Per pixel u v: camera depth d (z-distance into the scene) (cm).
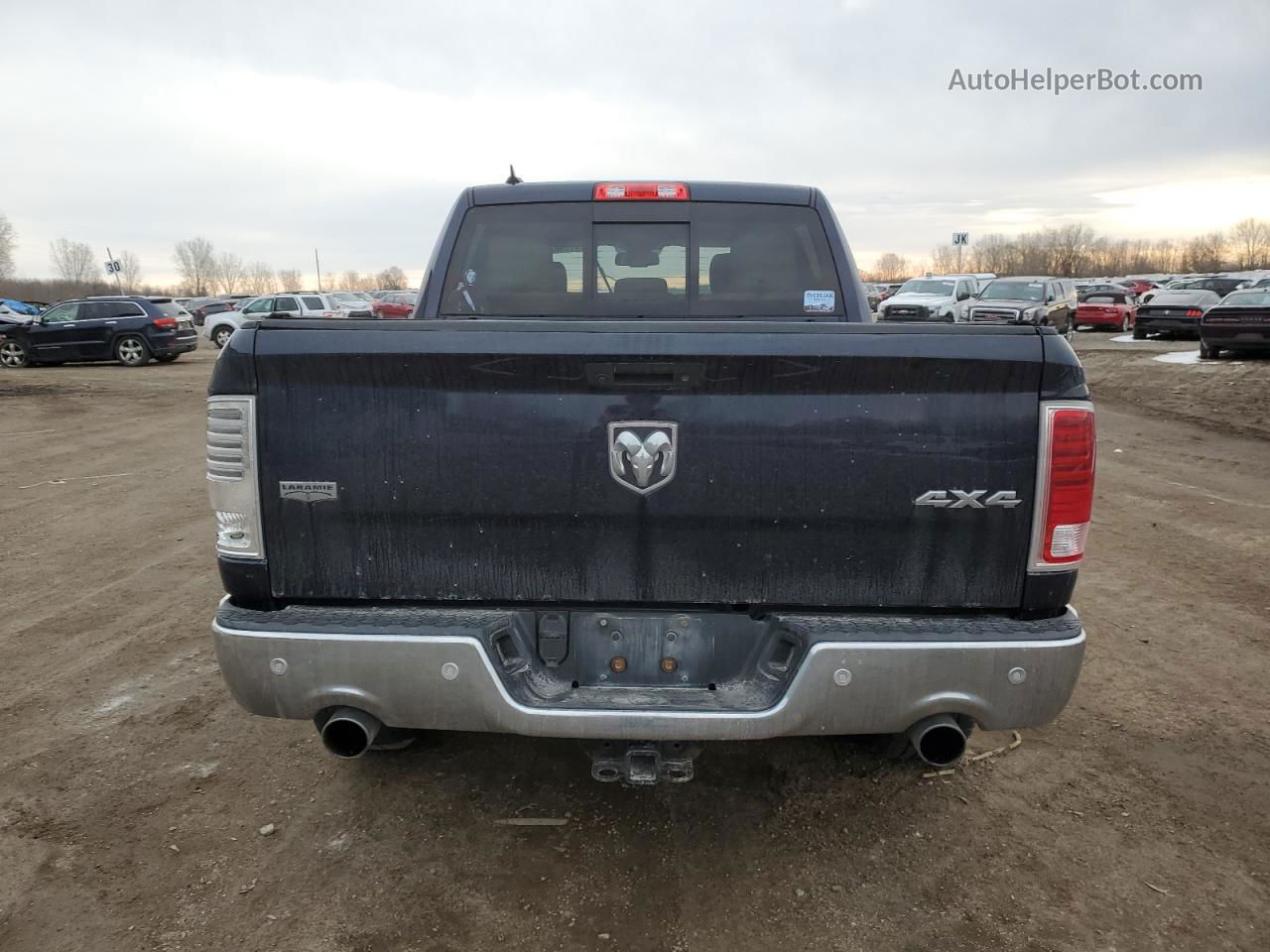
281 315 240
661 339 225
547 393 231
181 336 2306
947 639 228
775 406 230
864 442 230
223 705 376
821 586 238
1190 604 500
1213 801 307
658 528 237
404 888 260
